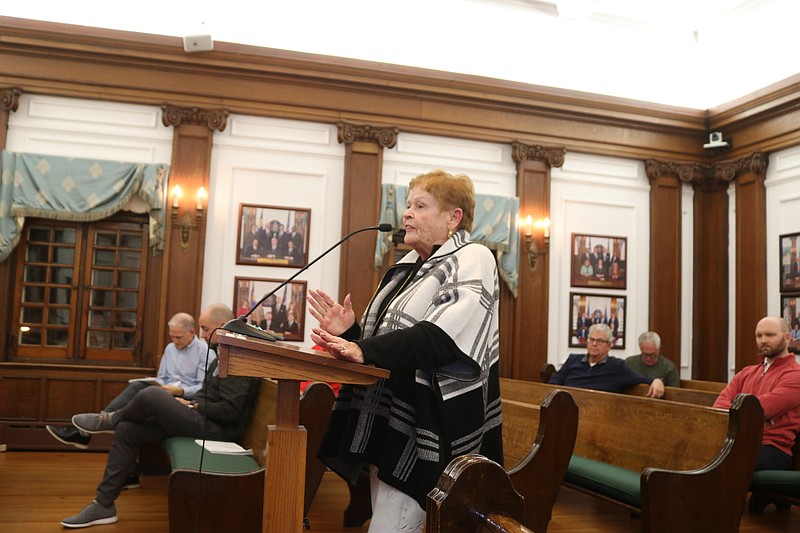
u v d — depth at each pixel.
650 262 8.52
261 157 7.51
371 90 7.70
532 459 3.13
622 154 8.48
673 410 3.58
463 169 8.05
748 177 8.17
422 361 1.65
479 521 1.13
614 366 6.05
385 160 7.82
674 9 7.95
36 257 6.98
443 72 7.76
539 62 8.38
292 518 1.71
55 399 6.69
